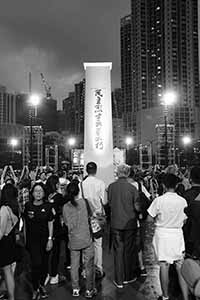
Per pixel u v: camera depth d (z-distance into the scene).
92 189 7.52
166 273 5.88
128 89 129.62
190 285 2.38
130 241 7.06
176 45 115.25
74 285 6.45
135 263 7.30
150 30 120.69
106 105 12.88
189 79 115.44
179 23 115.75
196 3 118.62
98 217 7.43
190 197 6.12
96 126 12.79
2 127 108.56
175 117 104.94
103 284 7.09
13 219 5.82
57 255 7.19
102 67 13.00
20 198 10.00
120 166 7.19
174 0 115.25
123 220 6.95
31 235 6.43
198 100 116.25
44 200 6.59
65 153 87.44
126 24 131.38
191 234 5.40
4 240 5.74
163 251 5.79
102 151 12.70
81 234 6.32
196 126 108.31
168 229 5.82
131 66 126.31
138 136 113.19
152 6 119.94
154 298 6.27
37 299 6.28
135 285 6.97
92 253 6.43
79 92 146.75
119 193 7.01
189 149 81.50
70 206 6.38
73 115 165.50
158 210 5.88
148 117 106.94
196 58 117.50
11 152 77.00
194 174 6.18
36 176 16.14
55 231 7.07
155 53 119.12
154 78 119.38
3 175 13.05
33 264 6.36
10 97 158.62
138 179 8.81
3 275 6.17
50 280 7.14
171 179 5.98
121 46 133.62
